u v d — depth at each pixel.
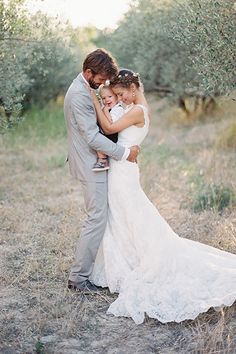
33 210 7.27
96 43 15.00
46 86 13.71
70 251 5.80
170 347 4.11
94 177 4.77
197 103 13.02
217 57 6.02
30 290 5.01
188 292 4.45
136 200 4.79
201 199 7.29
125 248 4.84
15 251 5.89
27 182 8.65
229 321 4.41
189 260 4.70
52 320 4.47
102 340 4.22
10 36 6.80
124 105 4.84
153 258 4.70
